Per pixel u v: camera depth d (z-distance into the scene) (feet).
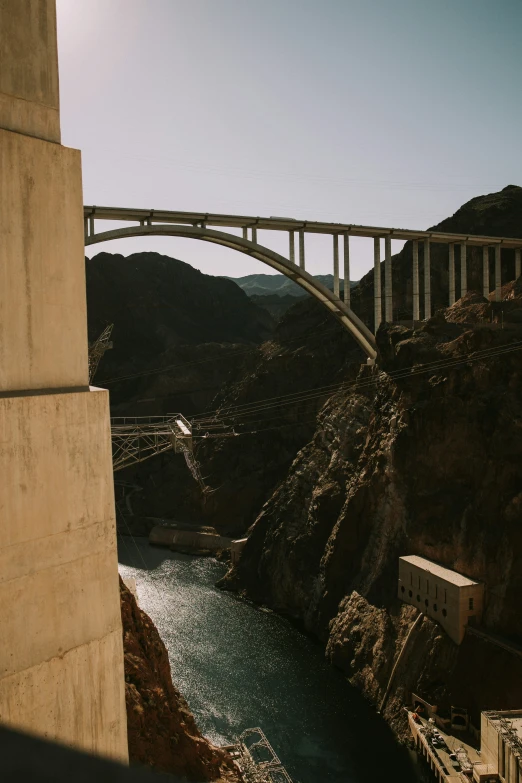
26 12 26.04
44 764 10.68
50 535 25.95
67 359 27.66
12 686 24.52
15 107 25.70
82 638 27.32
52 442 25.99
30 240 25.91
